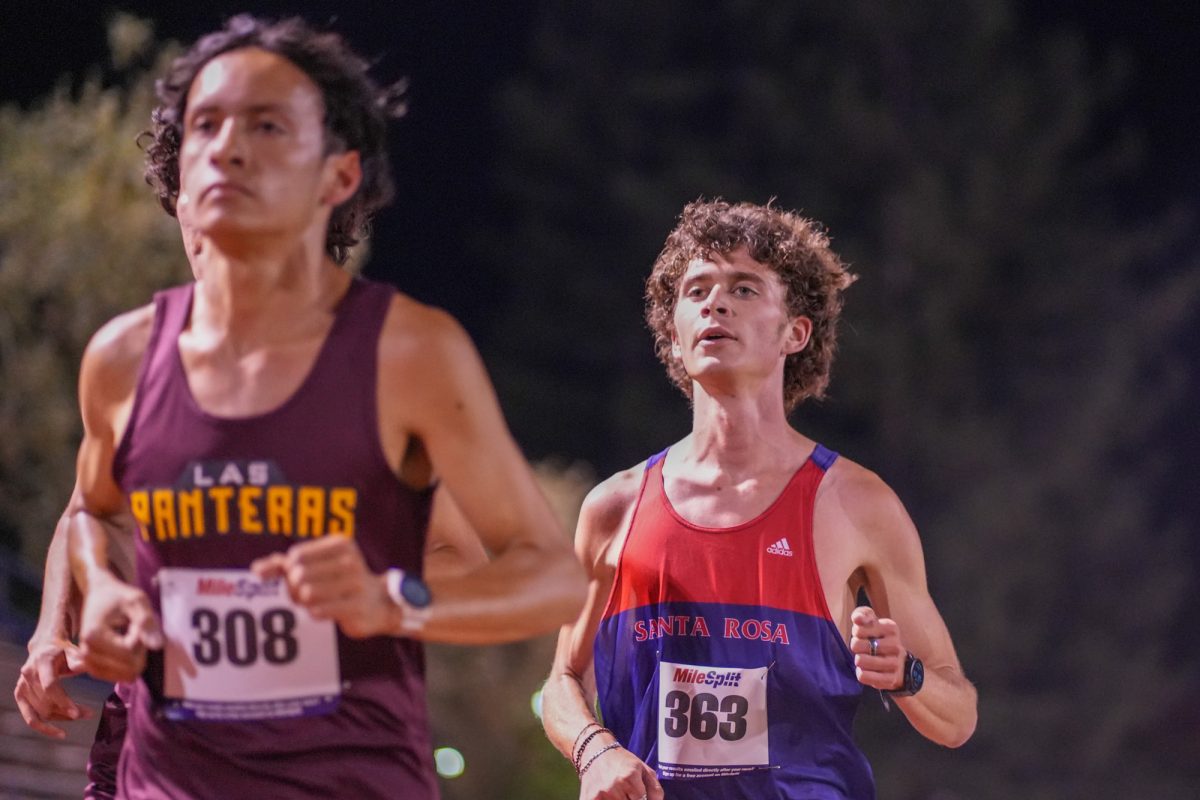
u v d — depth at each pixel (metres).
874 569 11.63
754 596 11.36
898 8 77.62
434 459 8.01
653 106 82.81
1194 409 78.62
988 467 73.06
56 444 35.47
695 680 11.29
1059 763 68.06
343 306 7.89
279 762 7.87
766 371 11.77
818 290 12.39
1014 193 75.88
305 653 7.84
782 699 11.23
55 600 9.84
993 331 76.94
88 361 8.21
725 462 11.70
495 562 7.98
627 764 10.96
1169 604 71.19
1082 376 75.19
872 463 75.69
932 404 75.44
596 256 82.25
